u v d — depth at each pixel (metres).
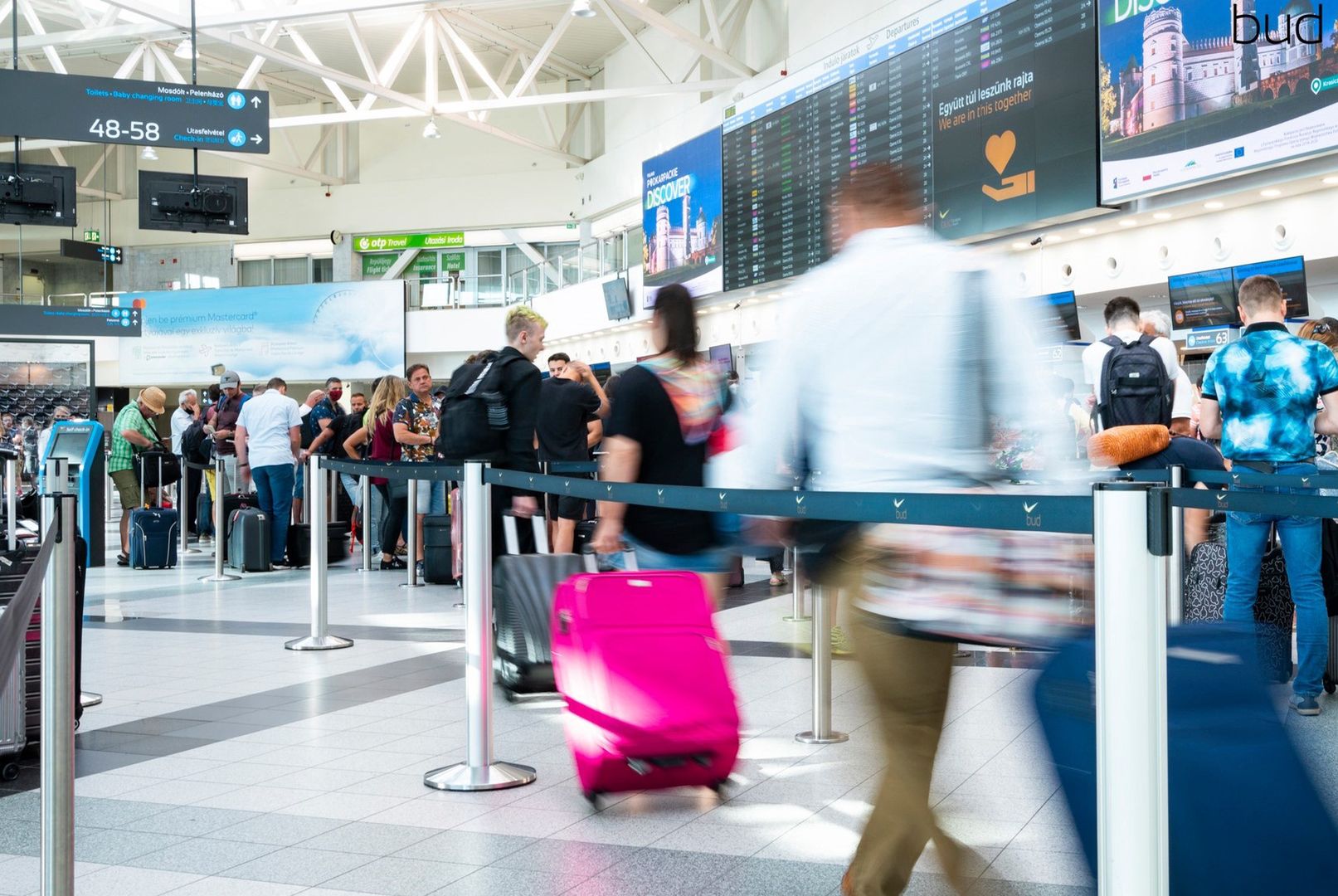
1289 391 3.98
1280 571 4.07
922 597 2.06
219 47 25.28
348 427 10.79
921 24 11.20
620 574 3.26
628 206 23.84
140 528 10.30
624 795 3.17
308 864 2.68
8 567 3.75
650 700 3.03
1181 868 1.73
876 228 2.17
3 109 12.12
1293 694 3.95
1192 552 4.35
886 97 11.77
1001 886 2.40
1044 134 9.83
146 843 2.85
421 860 2.69
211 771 3.53
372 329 25.19
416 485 8.87
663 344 3.74
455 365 25.61
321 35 24.59
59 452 7.06
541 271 23.59
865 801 3.06
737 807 3.04
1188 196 8.87
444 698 4.54
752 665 5.06
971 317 2.11
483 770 3.32
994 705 4.11
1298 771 1.78
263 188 29.23
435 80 20.30
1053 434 2.13
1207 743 1.77
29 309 14.60
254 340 25.64
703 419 3.72
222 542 9.34
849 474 2.15
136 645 6.02
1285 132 7.88
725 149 14.93
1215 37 8.32
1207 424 4.29
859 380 2.13
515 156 27.19
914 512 1.85
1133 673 1.39
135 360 26.09
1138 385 4.91
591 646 3.09
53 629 2.06
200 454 12.22
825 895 2.41
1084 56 9.41
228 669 5.27
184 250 30.02
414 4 18.98
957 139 10.78
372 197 28.25
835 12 15.55
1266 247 8.77
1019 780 3.20
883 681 2.14
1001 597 2.05
